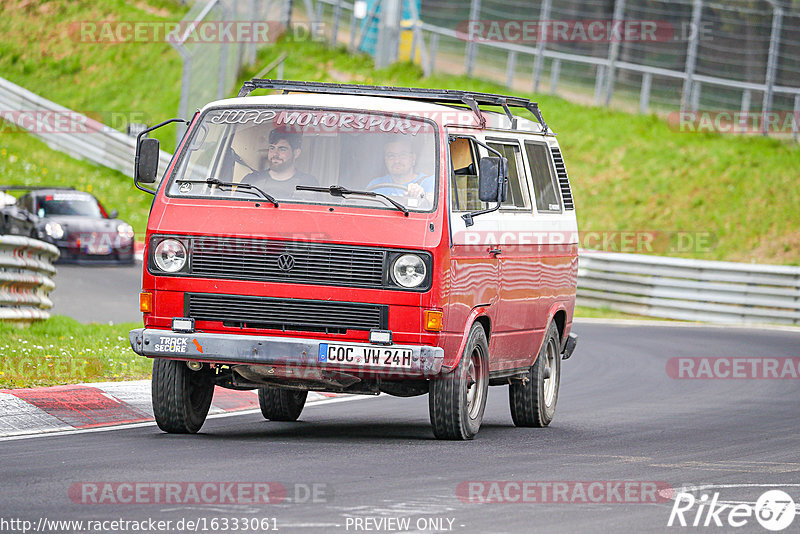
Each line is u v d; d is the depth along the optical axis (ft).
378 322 97.60
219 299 98.48
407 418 124.06
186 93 351.46
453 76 402.52
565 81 405.39
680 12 392.27
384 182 100.94
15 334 153.89
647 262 275.39
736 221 339.57
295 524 66.03
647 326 250.37
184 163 102.78
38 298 167.12
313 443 98.89
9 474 79.71
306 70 402.11
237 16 375.66
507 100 118.01
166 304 99.25
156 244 99.40
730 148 366.22
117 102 418.51
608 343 211.61
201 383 105.09
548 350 124.36
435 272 97.60
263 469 83.66
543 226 119.75
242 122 103.81
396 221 98.43
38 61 442.09
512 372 115.55
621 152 369.71
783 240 331.98
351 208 98.89
